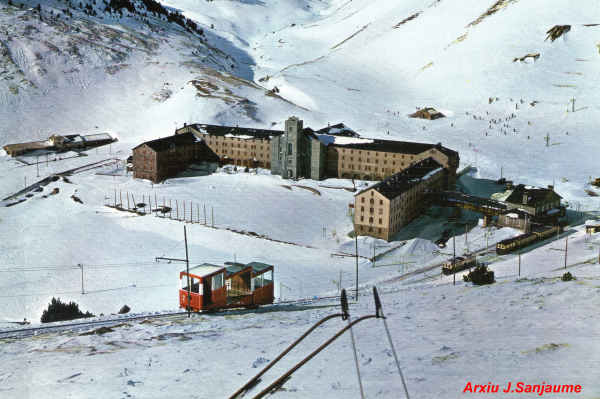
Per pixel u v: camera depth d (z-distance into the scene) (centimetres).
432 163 18788
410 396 2181
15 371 3566
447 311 4772
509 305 4569
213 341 4334
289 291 10681
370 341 3672
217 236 14588
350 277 12031
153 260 12412
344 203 18238
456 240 14812
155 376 3164
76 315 9350
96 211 16662
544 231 14438
